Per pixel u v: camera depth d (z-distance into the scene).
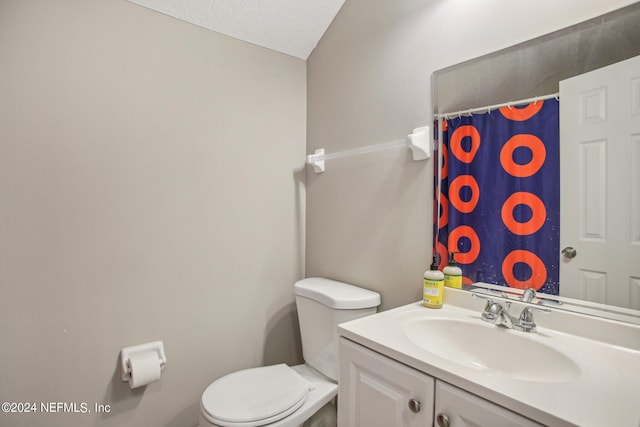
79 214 1.30
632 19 0.85
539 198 1.01
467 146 1.19
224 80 1.66
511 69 1.07
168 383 1.49
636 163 0.84
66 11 1.27
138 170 1.42
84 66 1.30
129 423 1.40
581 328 0.91
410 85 1.38
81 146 1.30
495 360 0.95
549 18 0.99
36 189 1.22
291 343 1.91
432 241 1.28
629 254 0.85
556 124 0.98
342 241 1.70
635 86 0.85
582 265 0.93
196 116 1.57
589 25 0.92
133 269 1.41
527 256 1.04
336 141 1.74
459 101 1.21
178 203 1.52
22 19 1.19
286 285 1.89
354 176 1.63
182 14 1.51
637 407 0.59
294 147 1.92
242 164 1.72
